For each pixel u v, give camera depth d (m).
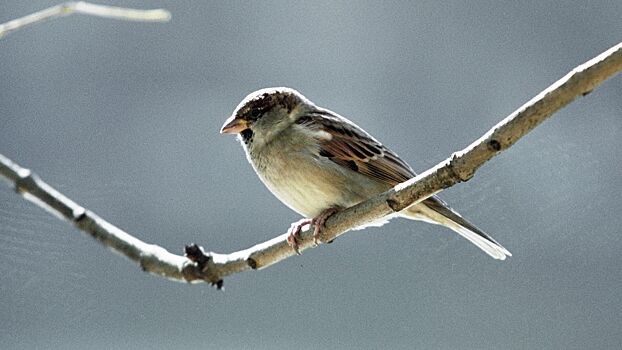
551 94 5.06
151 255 6.96
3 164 7.05
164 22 14.20
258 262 6.82
